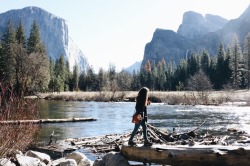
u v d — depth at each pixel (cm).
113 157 981
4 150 958
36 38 8656
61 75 11862
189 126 2542
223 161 847
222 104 5194
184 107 4706
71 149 1588
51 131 2241
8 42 7819
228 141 1759
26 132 1093
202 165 862
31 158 1053
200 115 3466
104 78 13150
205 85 7400
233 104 5162
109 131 2300
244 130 2281
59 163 1062
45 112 3675
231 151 846
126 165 952
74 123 2755
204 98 5697
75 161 1094
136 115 943
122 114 3669
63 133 2164
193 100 5584
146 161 927
